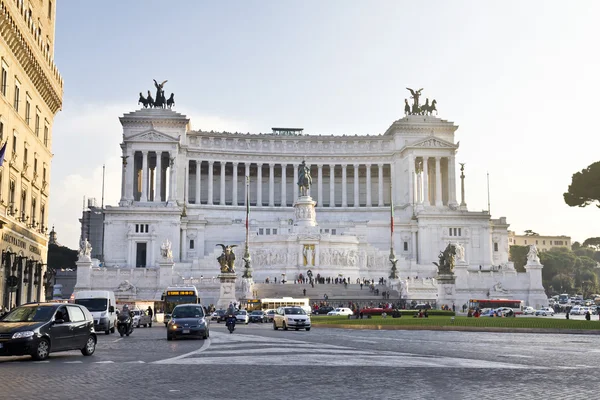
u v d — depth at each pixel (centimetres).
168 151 18100
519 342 4791
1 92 6831
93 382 2466
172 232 16388
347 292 13000
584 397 2128
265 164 19800
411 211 18362
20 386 2362
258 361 3209
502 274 14112
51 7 9656
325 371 2808
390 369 2888
